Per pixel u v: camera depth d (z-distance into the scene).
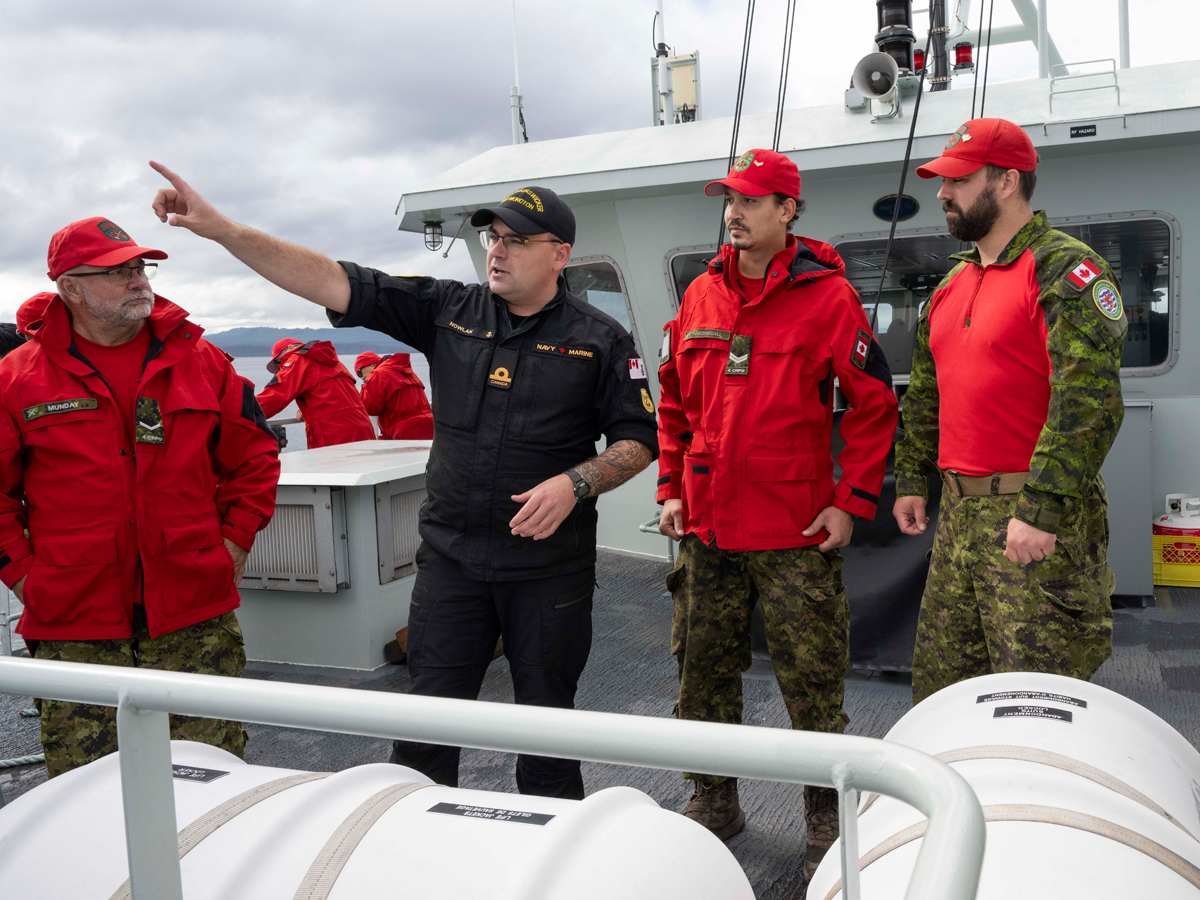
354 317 2.00
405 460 3.99
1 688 0.81
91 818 0.98
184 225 1.78
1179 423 4.45
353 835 0.89
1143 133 3.94
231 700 0.73
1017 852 0.85
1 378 2.02
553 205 1.97
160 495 2.04
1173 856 0.86
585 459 2.07
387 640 3.76
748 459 2.15
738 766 0.62
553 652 2.01
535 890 0.78
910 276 4.68
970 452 1.98
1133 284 4.44
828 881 1.00
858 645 3.32
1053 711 1.18
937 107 4.46
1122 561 4.00
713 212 4.79
